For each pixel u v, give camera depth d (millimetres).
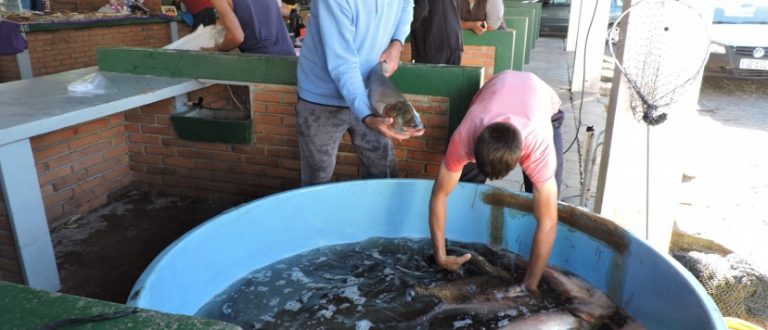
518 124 2211
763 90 8586
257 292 2502
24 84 3461
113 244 3398
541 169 2273
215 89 4270
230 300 2438
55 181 3537
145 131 4004
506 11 10492
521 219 2863
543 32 16047
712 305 1950
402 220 3059
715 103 7699
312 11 2787
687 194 4352
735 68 8344
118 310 1028
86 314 1016
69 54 7371
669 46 2811
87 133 3721
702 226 3787
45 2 8172
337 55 2549
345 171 3711
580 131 6090
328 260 2809
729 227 3779
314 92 2865
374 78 2648
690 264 3070
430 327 2236
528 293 2479
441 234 2586
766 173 4859
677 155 3020
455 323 2266
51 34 7008
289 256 2848
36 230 2701
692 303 2023
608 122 3139
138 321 996
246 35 3877
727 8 8469
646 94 2867
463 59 6621
